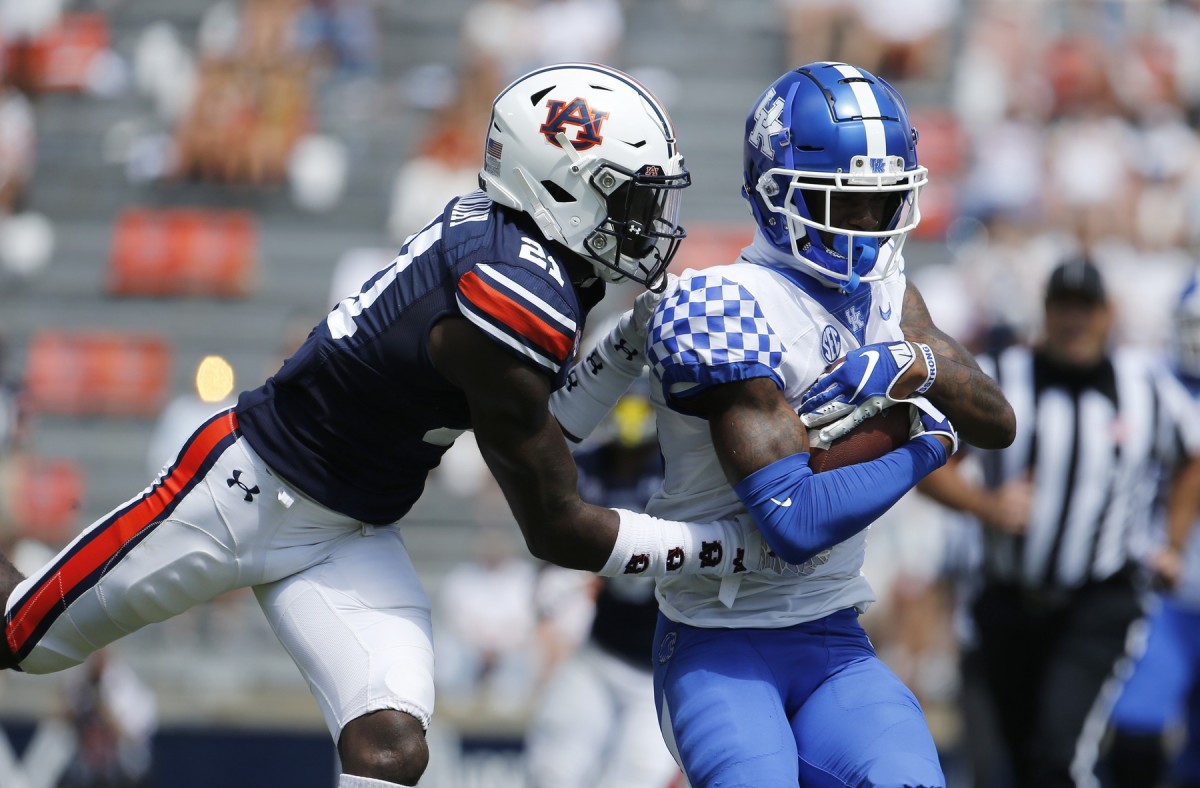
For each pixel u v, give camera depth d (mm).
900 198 11781
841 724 11422
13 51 44875
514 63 42156
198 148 42094
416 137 43031
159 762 26531
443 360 11414
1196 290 22359
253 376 39438
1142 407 19922
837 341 11766
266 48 42750
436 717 26109
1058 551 19656
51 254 41250
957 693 21875
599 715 18859
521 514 11539
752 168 11930
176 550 12203
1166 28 44406
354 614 12156
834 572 11977
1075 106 42156
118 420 38406
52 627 12438
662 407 12023
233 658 32312
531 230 11750
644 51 44594
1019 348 20719
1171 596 22797
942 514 29312
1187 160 40875
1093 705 19359
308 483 12078
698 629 11953
